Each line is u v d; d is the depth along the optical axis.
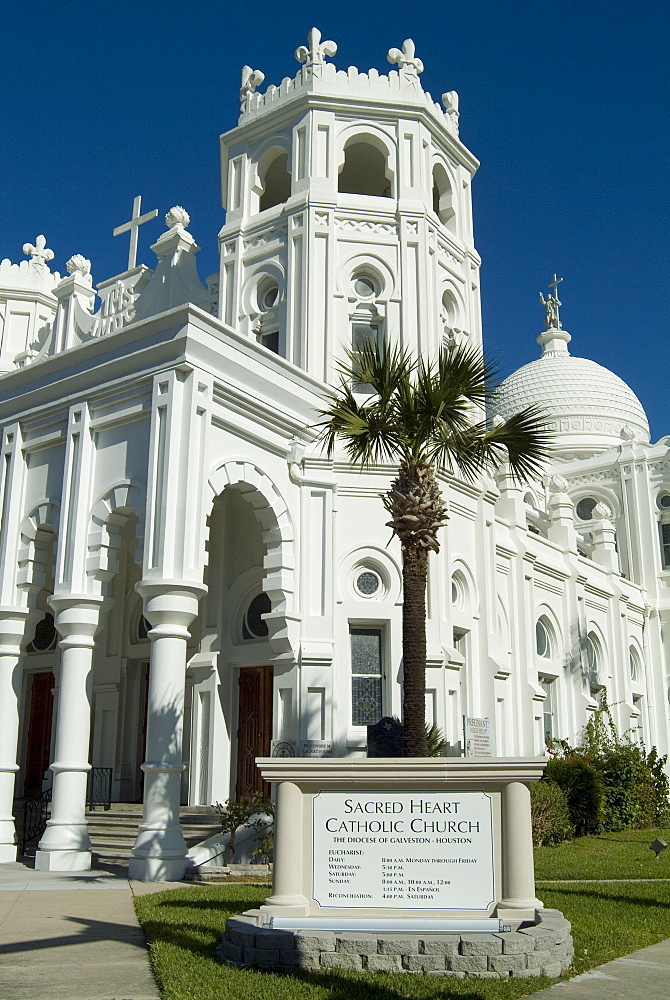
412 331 20.34
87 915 10.04
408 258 20.78
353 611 17.94
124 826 16.86
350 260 20.64
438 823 8.16
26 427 17.42
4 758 16.14
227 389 15.57
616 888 12.32
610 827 21.11
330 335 20.03
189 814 16.91
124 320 19.42
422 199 21.34
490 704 19.94
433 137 22.59
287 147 21.84
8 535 17.00
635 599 32.84
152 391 15.05
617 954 8.27
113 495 15.45
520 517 24.41
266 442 16.75
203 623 18.80
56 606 15.22
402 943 7.46
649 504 35.38
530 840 8.13
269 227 21.45
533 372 45.34
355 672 18.05
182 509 14.30
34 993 6.79
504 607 22.94
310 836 8.18
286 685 16.81
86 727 14.90
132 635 20.72
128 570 20.98
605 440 42.12
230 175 22.67
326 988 6.82
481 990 6.85
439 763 8.19
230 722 18.16
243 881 13.05
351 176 24.88
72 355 16.50
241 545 18.89
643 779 23.12
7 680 16.56
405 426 12.12
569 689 26.12
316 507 17.81
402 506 11.98
